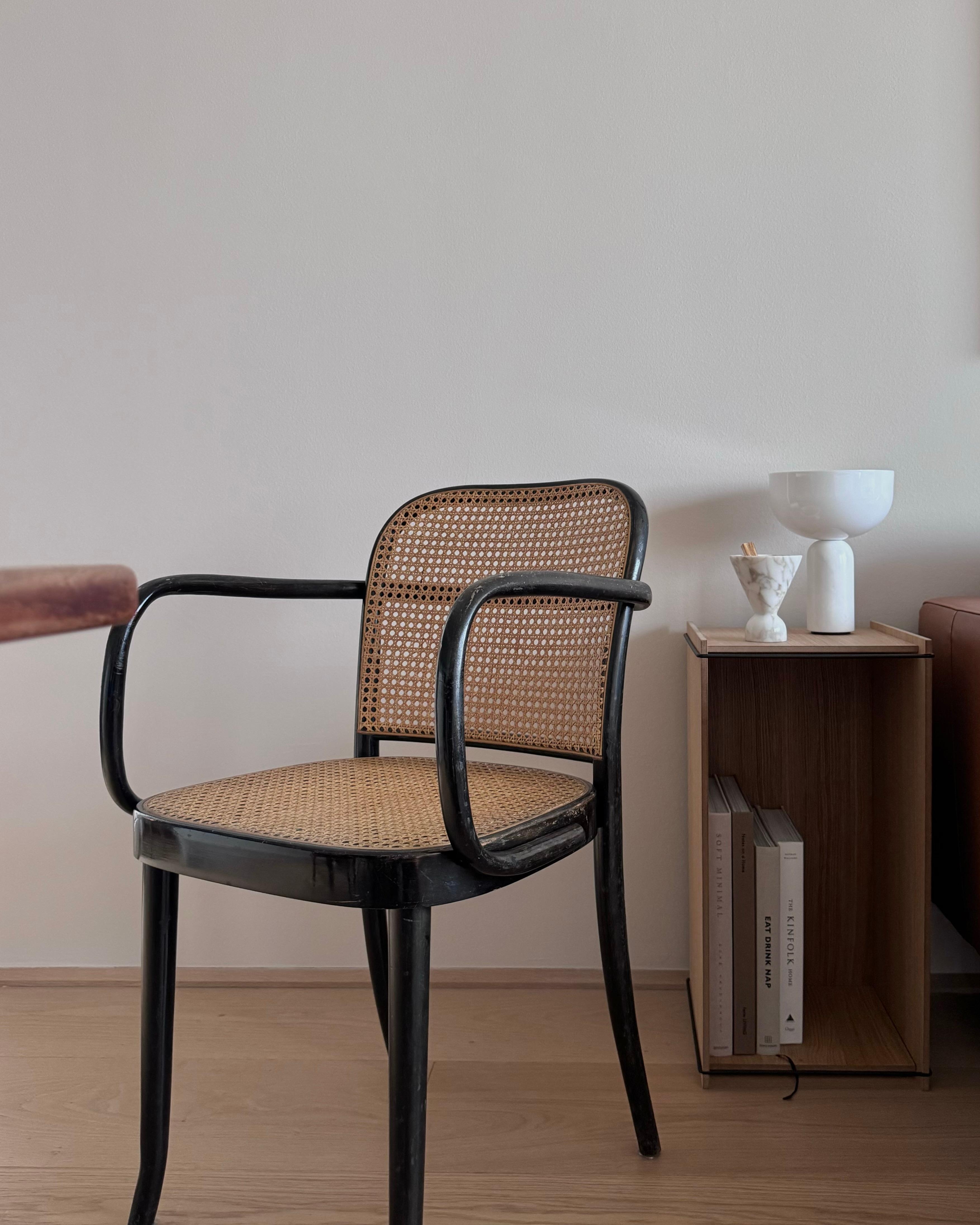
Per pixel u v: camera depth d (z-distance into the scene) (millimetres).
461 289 1558
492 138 1543
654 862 1578
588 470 1557
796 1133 1166
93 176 1593
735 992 1302
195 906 1631
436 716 788
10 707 1629
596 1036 1415
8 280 1607
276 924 1625
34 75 1592
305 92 1564
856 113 1494
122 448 1610
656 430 1544
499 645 1187
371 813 929
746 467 1534
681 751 1562
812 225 1508
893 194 1495
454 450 1573
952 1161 1109
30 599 370
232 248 1583
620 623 1062
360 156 1562
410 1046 792
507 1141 1156
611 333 1543
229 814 924
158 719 1626
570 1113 1217
